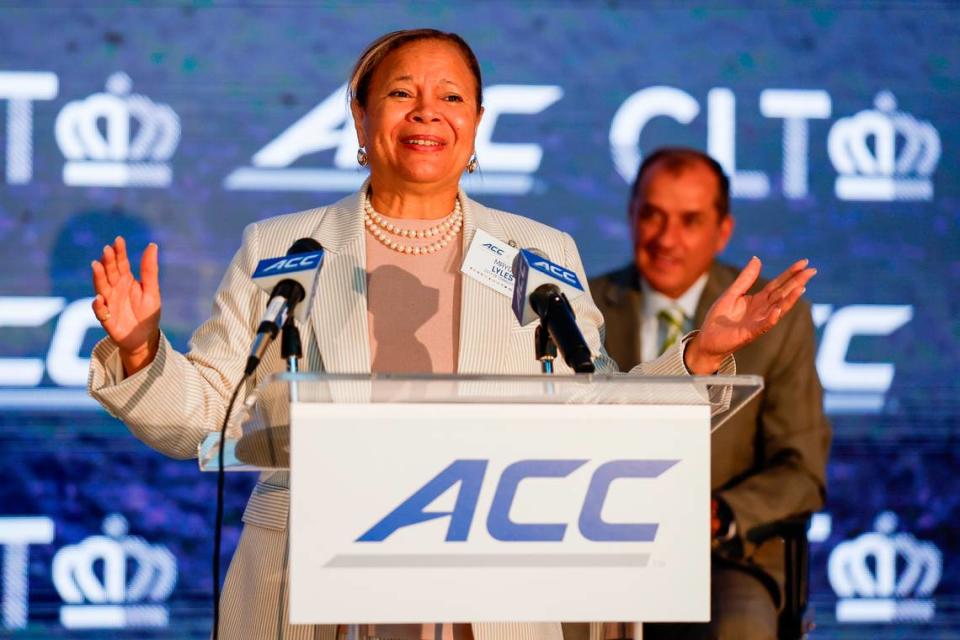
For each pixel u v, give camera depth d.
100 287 3.11
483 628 3.13
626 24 6.69
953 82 6.77
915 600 6.67
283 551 3.28
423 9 6.63
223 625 3.38
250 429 2.79
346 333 3.42
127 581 6.48
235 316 3.56
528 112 6.64
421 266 3.63
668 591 2.70
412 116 3.61
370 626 2.91
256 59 6.58
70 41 6.48
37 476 6.43
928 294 6.73
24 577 6.42
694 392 2.72
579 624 2.94
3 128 6.42
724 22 6.72
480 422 2.68
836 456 6.69
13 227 6.42
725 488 5.66
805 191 6.70
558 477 2.69
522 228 3.79
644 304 6.30
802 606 5.25
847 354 6.70
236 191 6.56
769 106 6.71
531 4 6.65
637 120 6.68
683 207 6.19
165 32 6.53
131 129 6.50
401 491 2.64
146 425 3.27
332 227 3.67
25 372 6.42
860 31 6.74
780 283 3.11
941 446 6.71
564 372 3.56
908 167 6.74
